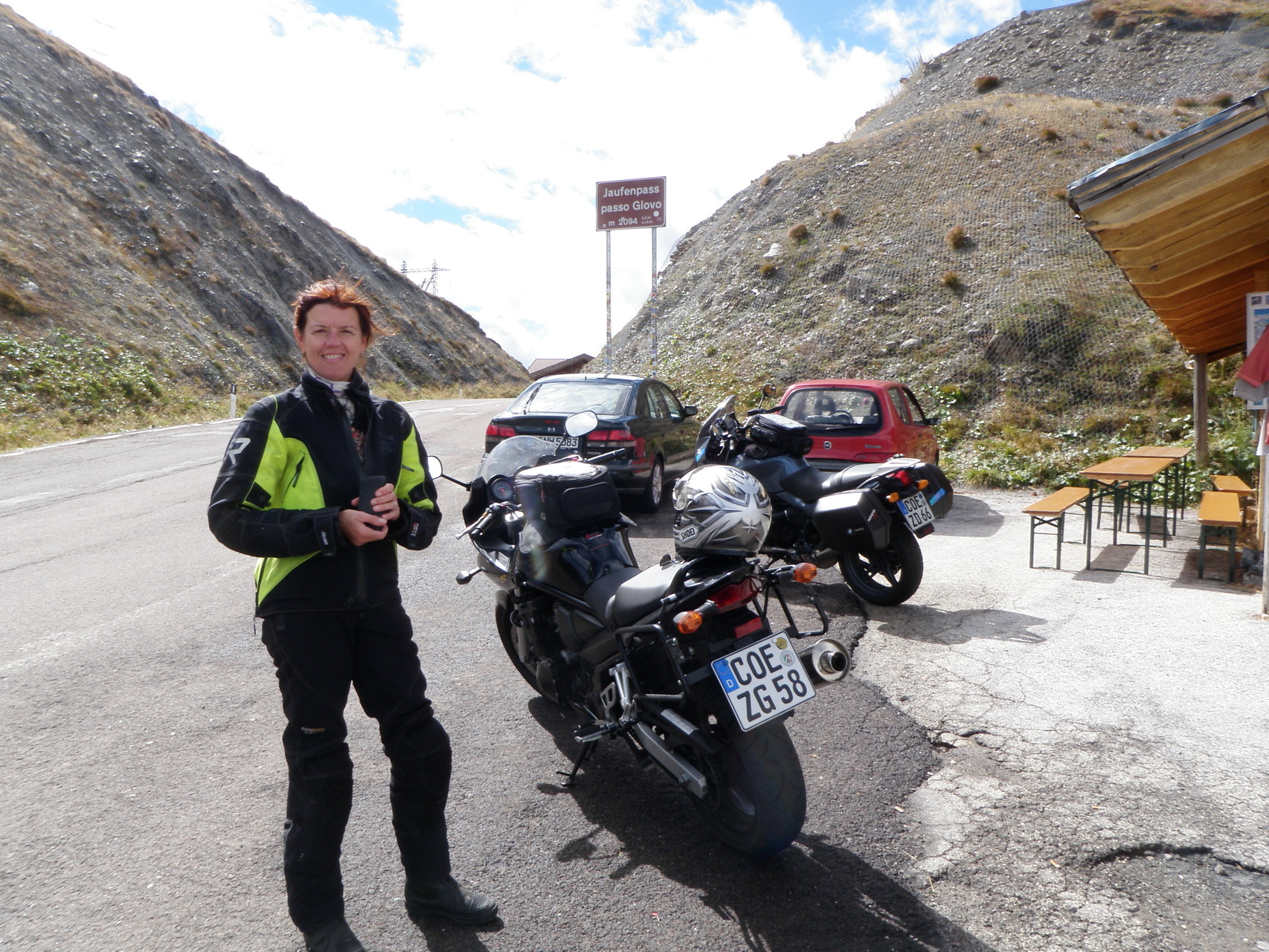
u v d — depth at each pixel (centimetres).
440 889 264
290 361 3158
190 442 1580
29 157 2886
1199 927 260
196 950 254
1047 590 633
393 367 4078
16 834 317
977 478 1166
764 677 285
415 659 262
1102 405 1432
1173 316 964
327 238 4647
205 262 3253
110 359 2234
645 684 325
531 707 433
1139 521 902
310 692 239
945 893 278
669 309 2648
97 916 269
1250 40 3253
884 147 2745
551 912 271
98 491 1066
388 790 350
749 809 284
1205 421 1094
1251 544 752
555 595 365
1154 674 458
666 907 273
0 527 859
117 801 340
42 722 412
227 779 358
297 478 238
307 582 238
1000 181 2305
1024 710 416
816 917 266
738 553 292
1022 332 1630
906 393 977
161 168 3578
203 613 582
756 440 670
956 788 345
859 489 565
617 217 2333
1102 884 282
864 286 2019
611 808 336
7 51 3338
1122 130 2484
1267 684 441
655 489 971
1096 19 3788
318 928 244
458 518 898
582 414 425
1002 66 3762
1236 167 538
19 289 2273
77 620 567
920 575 575
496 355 5578
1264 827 313
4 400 1775
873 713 415
